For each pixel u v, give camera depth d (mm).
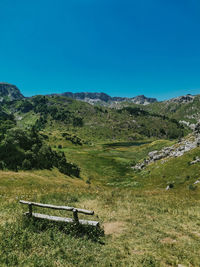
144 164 80562
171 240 9703
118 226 11164
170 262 7566
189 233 10523
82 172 90000
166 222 12156
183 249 8633
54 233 8953
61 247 7863
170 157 65188
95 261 7273
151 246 8812
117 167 98000
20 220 10000
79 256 7422
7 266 6348
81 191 22250
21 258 6840
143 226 11297
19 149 85188
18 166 73000
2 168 69625
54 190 21922
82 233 9438
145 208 15336
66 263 6895
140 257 7770
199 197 26062
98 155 143000
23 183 50500
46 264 6621
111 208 14727
